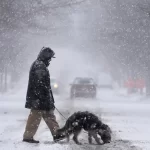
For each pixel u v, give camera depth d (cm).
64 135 2027
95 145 1959
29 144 1944
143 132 2495
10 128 2588
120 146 1922
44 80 2048
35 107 2019
